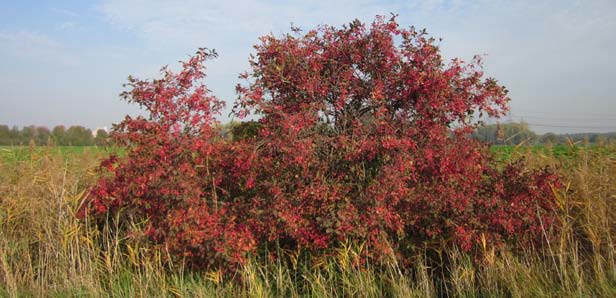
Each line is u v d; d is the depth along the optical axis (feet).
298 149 17.01
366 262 18.17
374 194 16.70
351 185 17.81
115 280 18.62
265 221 17.25
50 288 18.78
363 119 19.22
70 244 19.25
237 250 16.87
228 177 18.97
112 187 18.86
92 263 18.97
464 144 18.51
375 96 18.28
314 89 18.94
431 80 18.01
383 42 18.89
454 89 18.95
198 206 17.46
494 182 18.65
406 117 18.81
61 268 19.16
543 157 23.66
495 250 18.39
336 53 19.62
